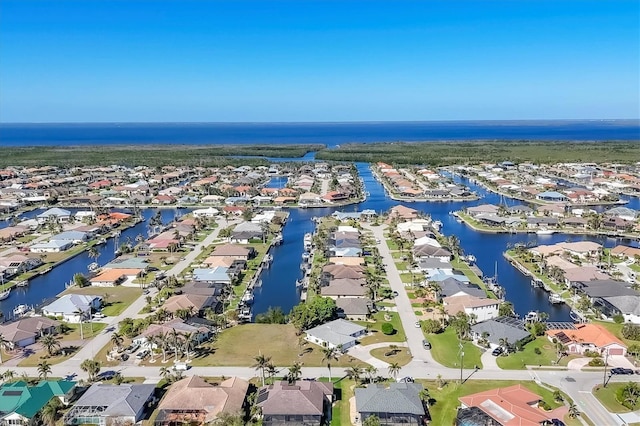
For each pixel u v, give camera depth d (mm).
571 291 167000
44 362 120438
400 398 98562
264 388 104375
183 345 124625
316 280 174375
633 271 186250
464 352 124125
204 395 99500
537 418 92562
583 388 108000
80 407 97750
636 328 131625
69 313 146375
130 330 134125
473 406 96875
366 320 144750
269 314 146000
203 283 171875
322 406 98625
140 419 98312
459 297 150500
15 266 192250
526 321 143375
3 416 96375
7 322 140625
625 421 95625
